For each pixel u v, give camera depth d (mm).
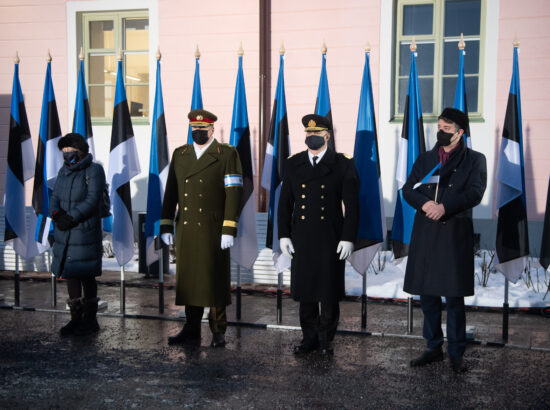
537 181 9008
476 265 7777
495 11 9039
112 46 10531
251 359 4488
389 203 9453
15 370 4223
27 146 6211
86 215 5023
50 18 10383
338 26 9562
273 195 5523
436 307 4383
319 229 4484
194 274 4746
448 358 4539
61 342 4934
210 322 4844
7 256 7918
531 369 4273
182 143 10102
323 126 4508
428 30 9531
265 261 7043
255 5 9672
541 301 6191
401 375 4133
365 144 5246
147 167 10188
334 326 4598
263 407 3553
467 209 4227
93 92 10586
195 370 4227
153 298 6602
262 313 5922
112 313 5859
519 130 4902
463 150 4238
